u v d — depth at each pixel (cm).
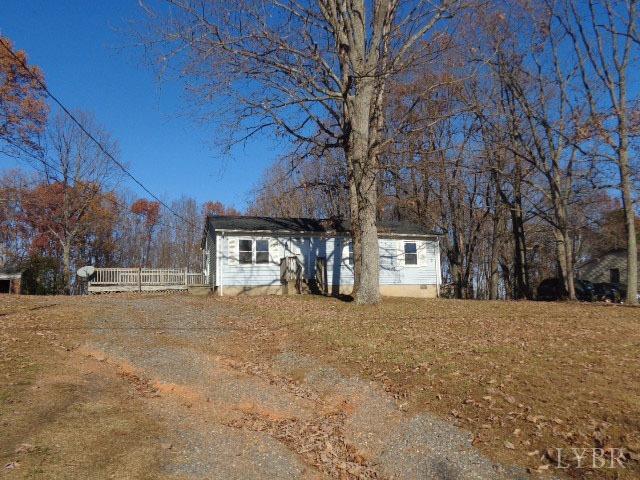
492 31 2314
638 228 3136
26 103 3100
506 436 607
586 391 703
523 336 1101
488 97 2517
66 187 4109
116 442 572
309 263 2395
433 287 2586
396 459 586
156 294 2348
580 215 3089
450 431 637
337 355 998
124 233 5512
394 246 2558
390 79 1827
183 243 6047
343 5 1684
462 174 2897
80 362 923
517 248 3009
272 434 656
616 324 1270
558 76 2391
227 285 2273
